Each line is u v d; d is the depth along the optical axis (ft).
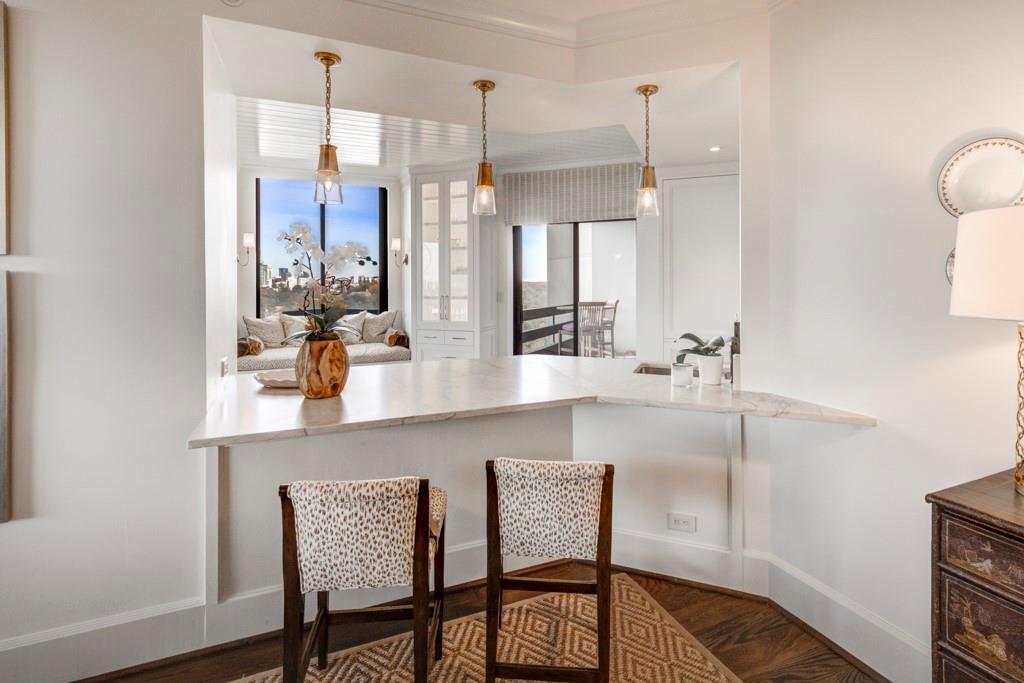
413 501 5.23
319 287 8.04
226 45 7.56
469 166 20.58
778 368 7.89
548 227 21.20
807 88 7.30
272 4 7.09
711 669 6.61
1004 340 5.40
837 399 7.00
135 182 6.55
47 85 6.15
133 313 6.57
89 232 6.36
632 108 10.02
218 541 7.04
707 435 8.67
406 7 7.77
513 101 9.66
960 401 5.73
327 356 7.83
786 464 7.91
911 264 6.11
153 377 6.69
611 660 6.78
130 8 6.49
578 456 9.63
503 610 7.91
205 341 6.93
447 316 21.09
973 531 4.42
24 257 6.10
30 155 6.09
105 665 6.56
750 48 7.95
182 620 6.91
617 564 9.39
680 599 8.34
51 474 6.30
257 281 23.41
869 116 6.51
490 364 11.44
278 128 16.79
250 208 22.99
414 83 8.85
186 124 6.78
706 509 8.71
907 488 6.22
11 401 6.11
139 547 6.72
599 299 20.70
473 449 8.74
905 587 6.25
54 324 6.25
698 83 8.82
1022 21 5.21
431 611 7.76
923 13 5.95
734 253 16.35
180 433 6.84
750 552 8.37
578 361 11.92
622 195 19.20
